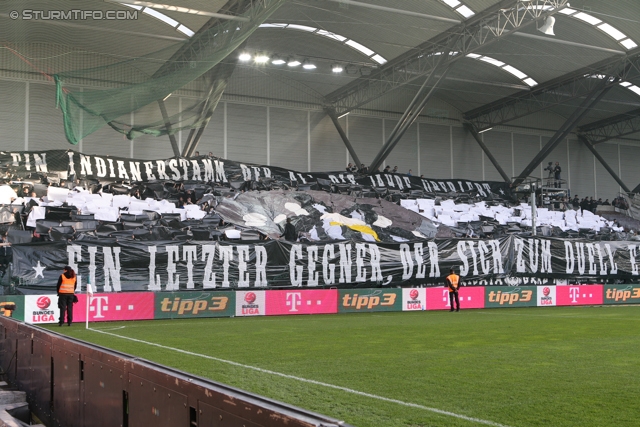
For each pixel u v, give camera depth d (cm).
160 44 3191
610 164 5109
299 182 3525
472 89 4241
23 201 2531
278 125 3925
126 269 2158
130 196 2911
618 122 4828
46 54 3188
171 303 2047
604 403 725
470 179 4528
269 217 2920
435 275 2658
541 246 2898
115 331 1596
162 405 389
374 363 1038
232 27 2059
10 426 596
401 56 3609
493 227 3369
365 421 643
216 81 2622
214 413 322
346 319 2000
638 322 1842
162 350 1209
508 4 2833
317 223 2961
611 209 4594
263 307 2188
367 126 4225
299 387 830
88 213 2581
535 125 4812
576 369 969
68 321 1772
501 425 625
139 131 2375
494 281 2777
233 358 1100
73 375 587
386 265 2577
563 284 2931
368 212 3158
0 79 3209
